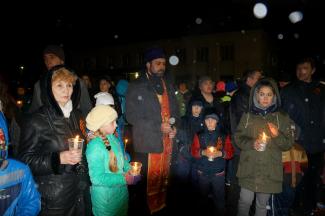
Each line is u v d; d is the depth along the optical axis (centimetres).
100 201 296
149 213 430
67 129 257
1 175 204
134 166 317
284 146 359
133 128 423
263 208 367
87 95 354
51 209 242
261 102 366
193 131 504
